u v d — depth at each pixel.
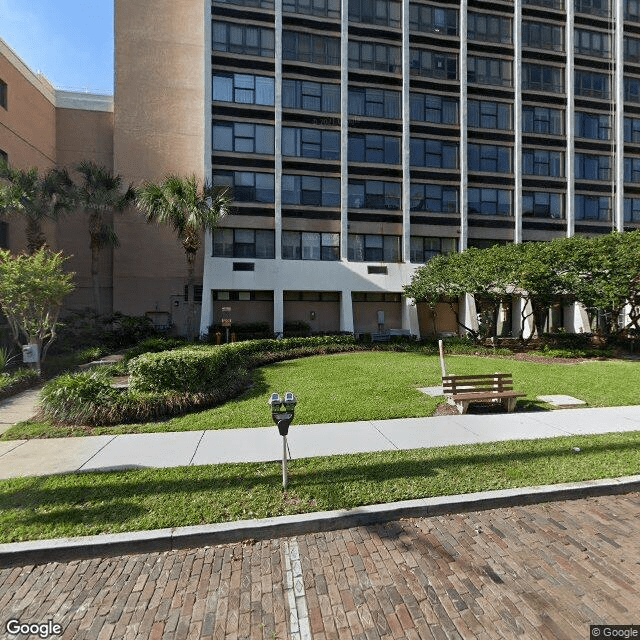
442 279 17.56
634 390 9.20
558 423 6.69
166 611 2.74
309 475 4.59
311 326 22.52
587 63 24.23
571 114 23.81
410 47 22.48
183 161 22.50
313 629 2.58
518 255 15.77
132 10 22.14
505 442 5.71
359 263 21.64
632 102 25.02
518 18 23.19
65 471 4.75
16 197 16.28
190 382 7.70
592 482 4.36
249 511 3.80
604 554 3.30
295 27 21.25
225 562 3.27
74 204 19.31
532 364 13.44
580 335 19.58
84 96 23.14
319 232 21.83
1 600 2.86
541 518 3.86
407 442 5.76
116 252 22.11
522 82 23.66
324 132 21.70
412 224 22.52
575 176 24.08
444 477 4.50
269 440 5.84
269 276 20.53
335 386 9.37
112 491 4.20
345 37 21.47
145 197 18.03
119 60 22.00
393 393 8.65
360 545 3.47
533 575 3.06
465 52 22.80
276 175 20.83
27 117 20.09
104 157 23.31
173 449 5.48
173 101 22.47
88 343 17.08
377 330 22.95
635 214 25.00
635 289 15.29
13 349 13.77
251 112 20.77
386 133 22.20
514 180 23.50
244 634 2.55
